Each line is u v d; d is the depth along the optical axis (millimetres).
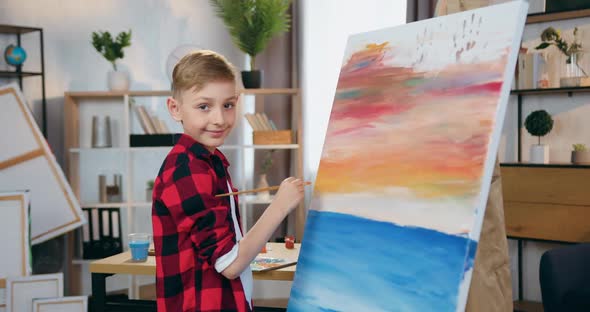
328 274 1312
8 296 2832
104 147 4133
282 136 4152
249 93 4184
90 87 4379
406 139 1239
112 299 2289
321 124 4465
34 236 3555
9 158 3537
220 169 1391
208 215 1265
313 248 1376
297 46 4496
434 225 1108
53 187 3600
